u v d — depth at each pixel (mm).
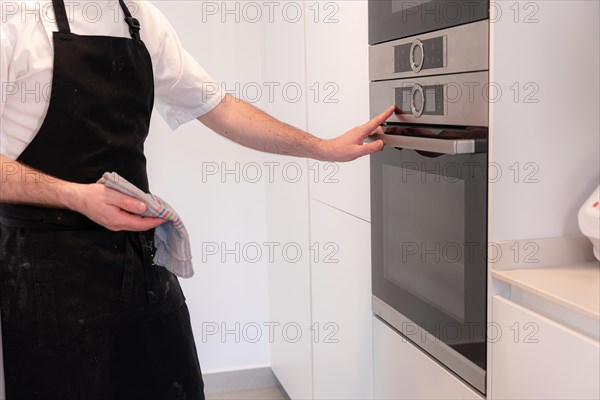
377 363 2117
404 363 1930
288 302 2947
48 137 1372
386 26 1858
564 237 1544
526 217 1521
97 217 1255
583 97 1519
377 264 2035
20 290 1362
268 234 3203
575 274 1471
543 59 1479
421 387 1838
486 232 1506
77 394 1396
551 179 1523
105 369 1419
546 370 1360
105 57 1411
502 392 1496
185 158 3104
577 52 1500
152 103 1558
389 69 1860
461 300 1607
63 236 1374
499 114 1471
